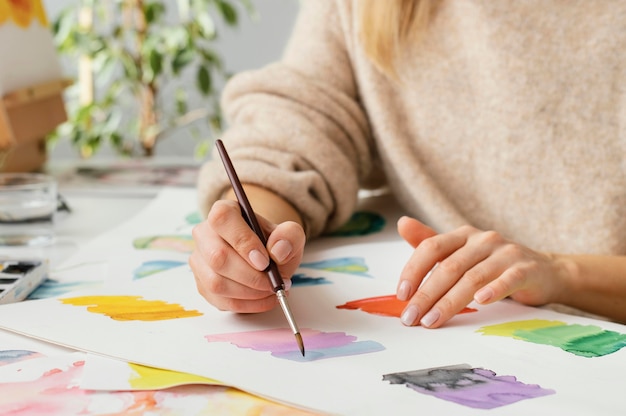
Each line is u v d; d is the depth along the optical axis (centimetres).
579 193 92
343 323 63
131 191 115
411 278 68
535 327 63
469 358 56
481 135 96
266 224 65
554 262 75
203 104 257
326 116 98
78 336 59
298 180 87
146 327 61
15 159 119
